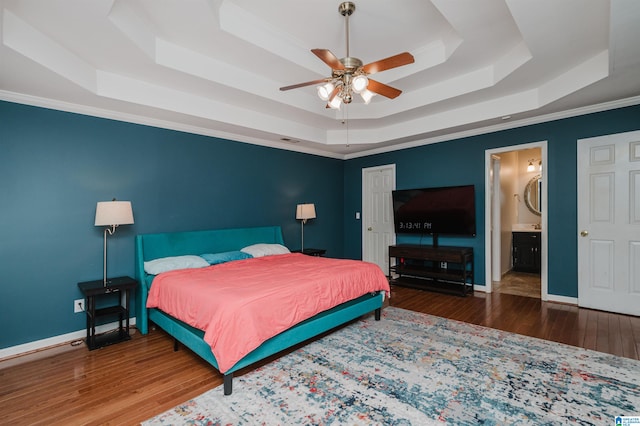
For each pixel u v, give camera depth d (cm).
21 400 212
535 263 608
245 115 421
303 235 582
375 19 282
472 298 445
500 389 215
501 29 274
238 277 304
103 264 342
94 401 210
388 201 600
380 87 266
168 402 207
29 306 296
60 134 316
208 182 443
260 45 295
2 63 233
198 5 234
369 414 190
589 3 211
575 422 181
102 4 204
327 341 299
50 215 309
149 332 340
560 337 302
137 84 321
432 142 523
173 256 384
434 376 233
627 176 353
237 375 239
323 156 624
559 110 381
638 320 341
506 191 598
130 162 366
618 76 282
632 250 352
